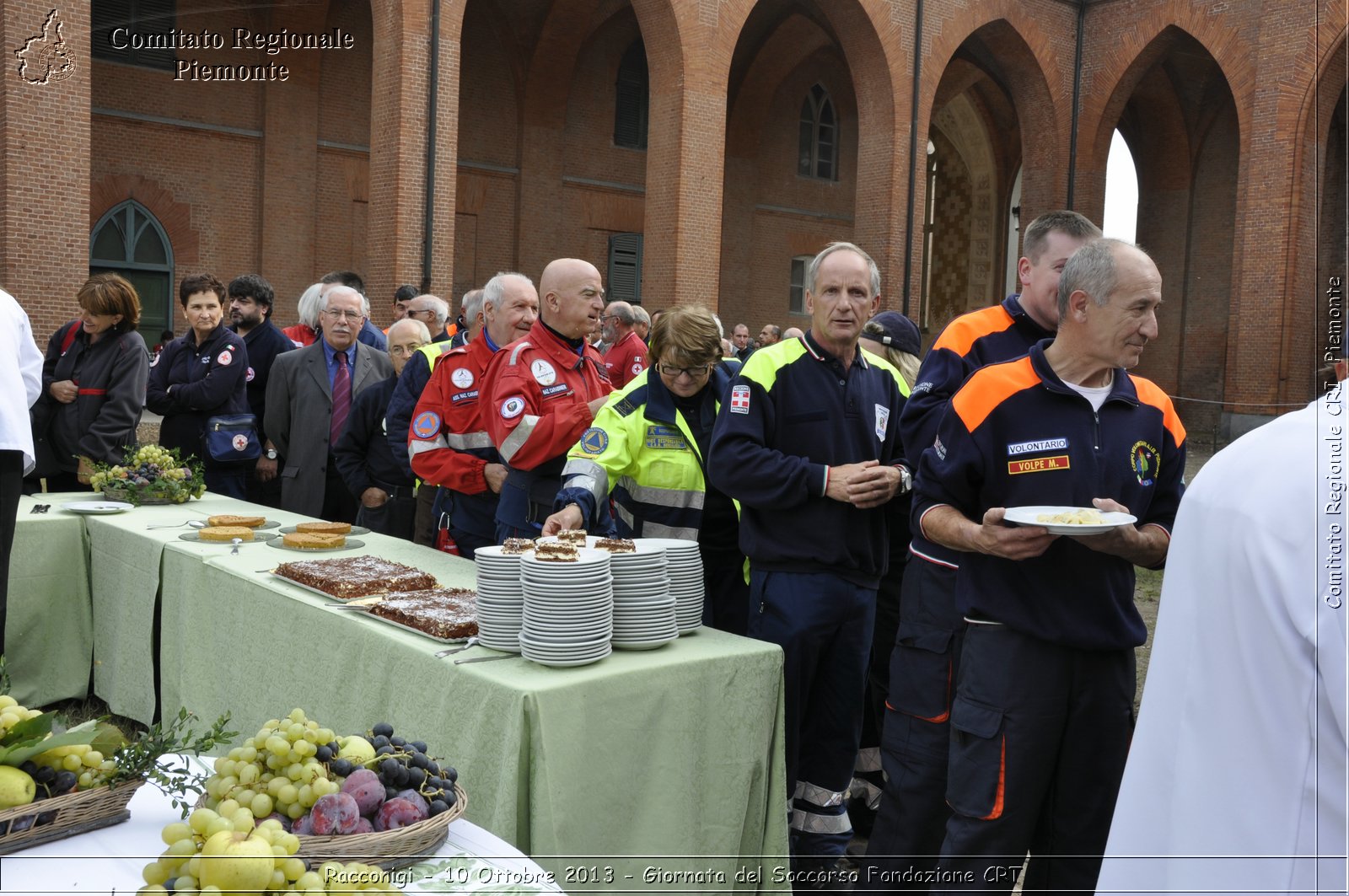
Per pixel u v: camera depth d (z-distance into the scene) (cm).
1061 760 260
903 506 398
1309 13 1912
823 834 343
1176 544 134
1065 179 2322
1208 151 2614
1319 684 117
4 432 383
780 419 336
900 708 313
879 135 2125
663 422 358
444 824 186
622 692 262
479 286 2198
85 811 185
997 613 252
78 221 1337
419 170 1619
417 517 531
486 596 278
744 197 2552
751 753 293
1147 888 133
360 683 304
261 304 668
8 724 183
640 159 2388
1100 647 251
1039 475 257
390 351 559
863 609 341
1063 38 2292
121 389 573
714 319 354
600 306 392
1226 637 124
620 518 372
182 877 154
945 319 3027
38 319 1309
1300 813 118
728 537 379
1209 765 125
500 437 381
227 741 194
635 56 2372
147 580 436
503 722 248
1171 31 2180
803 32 2420
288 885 155
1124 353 248
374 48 1655
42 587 475
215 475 618
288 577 358
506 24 2172
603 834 260
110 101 1777
